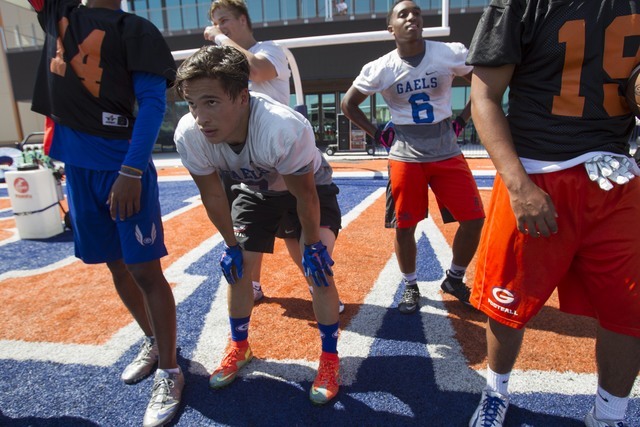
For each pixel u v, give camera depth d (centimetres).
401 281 310
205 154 166
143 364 207
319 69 1544
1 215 623
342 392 190
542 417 171
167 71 175
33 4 180
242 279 197
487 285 154
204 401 188
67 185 186
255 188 190
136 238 177
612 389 150
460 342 227
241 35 243
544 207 130
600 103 132
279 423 173
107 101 175
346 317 258
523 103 142
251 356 215
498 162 136
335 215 208
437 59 248
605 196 134
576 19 128
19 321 264
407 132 255
